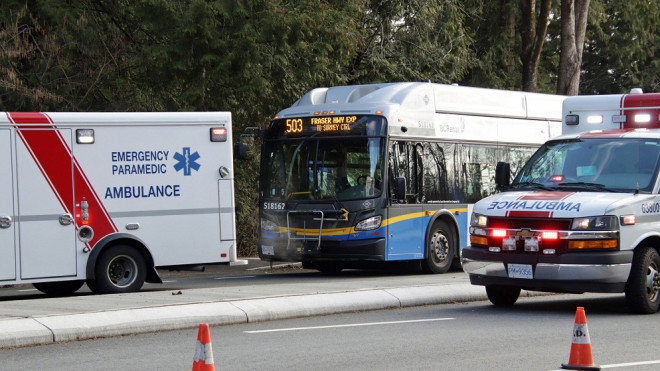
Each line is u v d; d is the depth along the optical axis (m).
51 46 40.72
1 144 26.31
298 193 34.72
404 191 33.28
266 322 22.44
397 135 34.16
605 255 22.39
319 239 34.06
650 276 23.36
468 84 78.25
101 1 44.06
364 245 33.47
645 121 26.22
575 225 22.59
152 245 28.47
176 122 28.84
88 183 27.48
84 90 42.62
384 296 25.11
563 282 22.67
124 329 20.56
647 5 74.75
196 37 40.81
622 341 19.25
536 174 25.25
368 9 55.97
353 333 20.42
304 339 19.64
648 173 23.91
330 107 34.59
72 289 30.66
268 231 35.19
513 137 39.16
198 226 29.17
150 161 28.47
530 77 60.25
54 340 19.58
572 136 25.69
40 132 26.84
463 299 26.58
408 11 56.81
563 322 22.09
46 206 26.91
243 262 29.89
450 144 36.38
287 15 41.25
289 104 46.06
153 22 40.88
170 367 16.78
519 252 23.17
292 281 32.94
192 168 29.09
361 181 33.81
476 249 23.94
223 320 21.97
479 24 75.38
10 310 22.17
